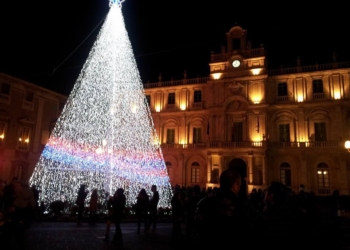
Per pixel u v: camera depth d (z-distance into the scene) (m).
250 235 5.14
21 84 44.53
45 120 48.09
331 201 17.33
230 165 46.47
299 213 6.01
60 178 34.06
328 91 43.91
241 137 47.28
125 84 34.62
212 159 47.53
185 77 53.66
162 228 21.42
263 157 44.19
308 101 44.56
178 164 50.47
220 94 49.16
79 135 34.16
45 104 48.47
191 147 49.94
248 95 47.12
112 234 17.36
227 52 49.97
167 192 39.81
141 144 37.97
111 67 33.84
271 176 44.72
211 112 49.09
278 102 46.53
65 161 34.97
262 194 26.48
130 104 36.44
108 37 33.81
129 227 21.36
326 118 43.59
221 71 49.47
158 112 53.94
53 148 37.41
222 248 4.75
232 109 48.06
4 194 12.16
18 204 10.76
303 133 44.31
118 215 14.27
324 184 41.84
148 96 56.09
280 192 5.95
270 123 46.59
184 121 52.06
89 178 32.56
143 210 18.62
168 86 54.16
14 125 42.97
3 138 41.22
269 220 5.52
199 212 5.15
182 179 49.50
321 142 42.66
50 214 24.62
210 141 48.00
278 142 44.97
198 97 52.41
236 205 5.00
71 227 19.77
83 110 34.19
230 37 50.44
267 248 5.28
